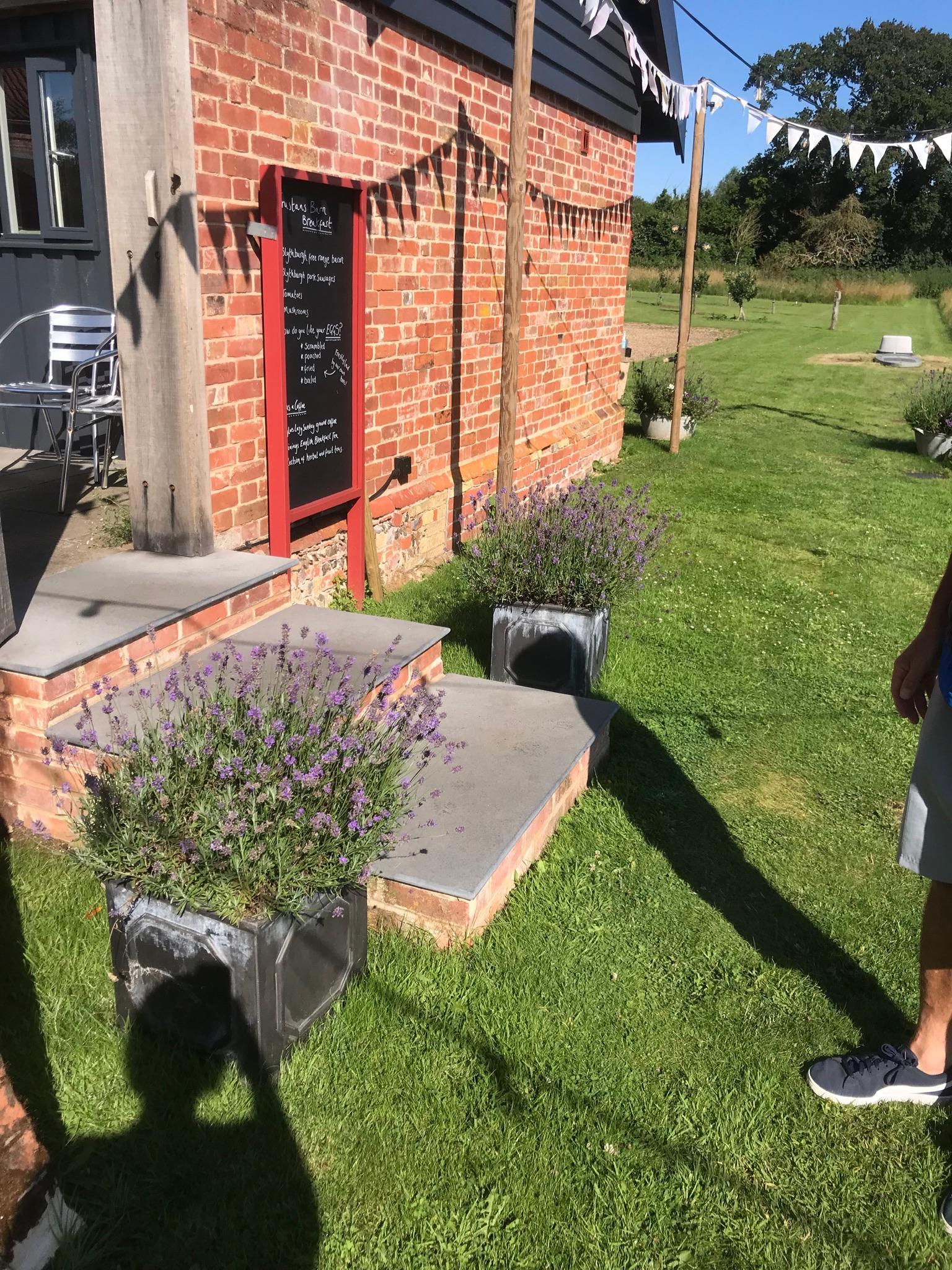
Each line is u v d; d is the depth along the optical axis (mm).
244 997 2316
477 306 7102
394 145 5594
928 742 2363
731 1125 2393
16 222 5598
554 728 3975
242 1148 2211
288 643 3914
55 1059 2389
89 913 2881
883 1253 2107
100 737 3020
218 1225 2027
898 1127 2439
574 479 9812
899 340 24406
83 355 5449
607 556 4828
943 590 2426
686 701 5016
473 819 3234
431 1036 2564
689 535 8312
